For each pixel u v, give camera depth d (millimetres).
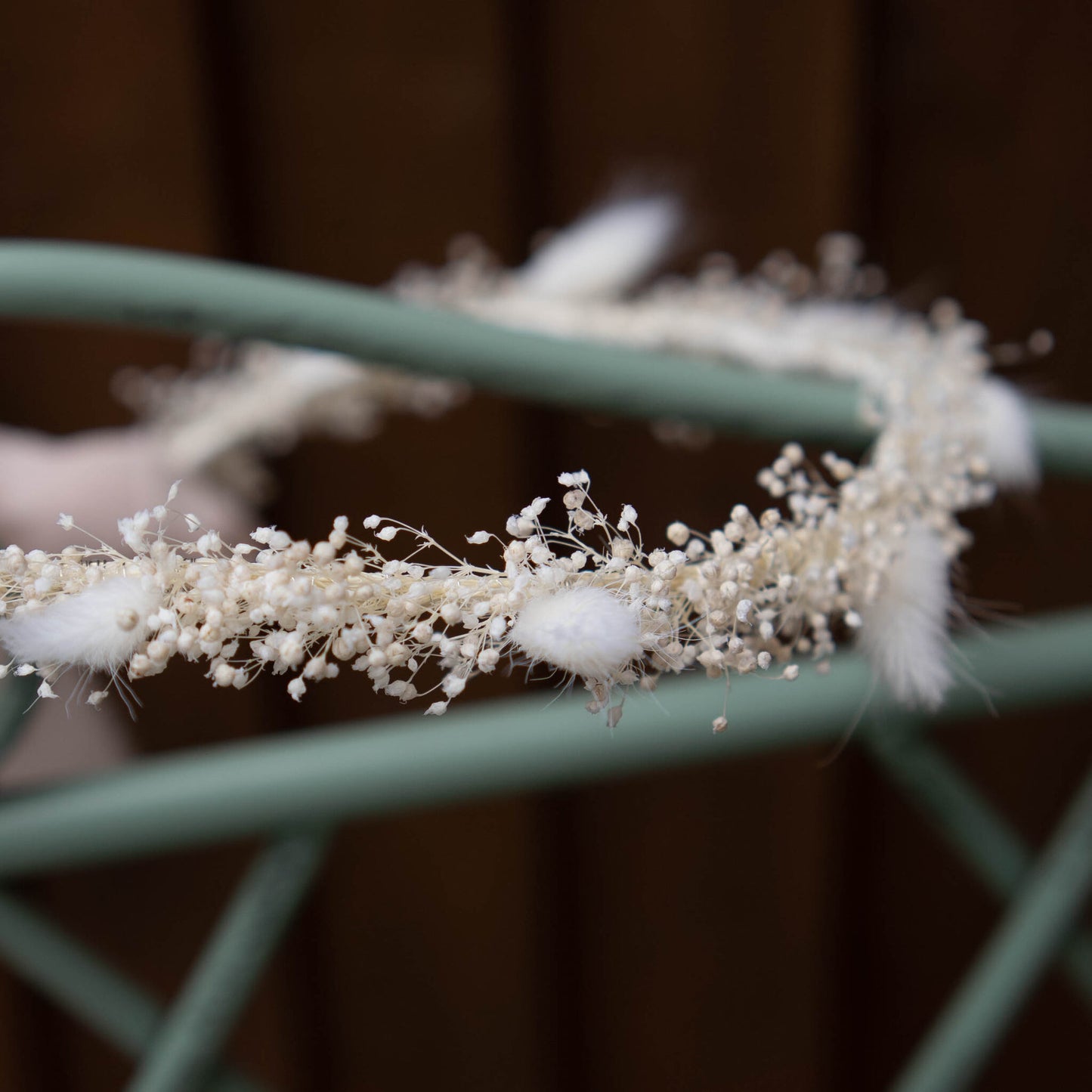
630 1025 895
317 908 836
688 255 767
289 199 751
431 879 849
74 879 752
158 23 690
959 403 443
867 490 413
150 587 368
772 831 865
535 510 374
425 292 620
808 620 399
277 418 638
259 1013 816
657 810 865
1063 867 469
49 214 705
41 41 684
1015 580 809
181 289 411
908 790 470
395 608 370
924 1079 477
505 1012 874
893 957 902
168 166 711
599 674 371
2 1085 741
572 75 768
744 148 772
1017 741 857
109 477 582
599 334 528
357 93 744
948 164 792
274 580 365
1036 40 775
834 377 472
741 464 809
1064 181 794
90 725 548
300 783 429
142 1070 450
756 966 887
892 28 771
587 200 782
